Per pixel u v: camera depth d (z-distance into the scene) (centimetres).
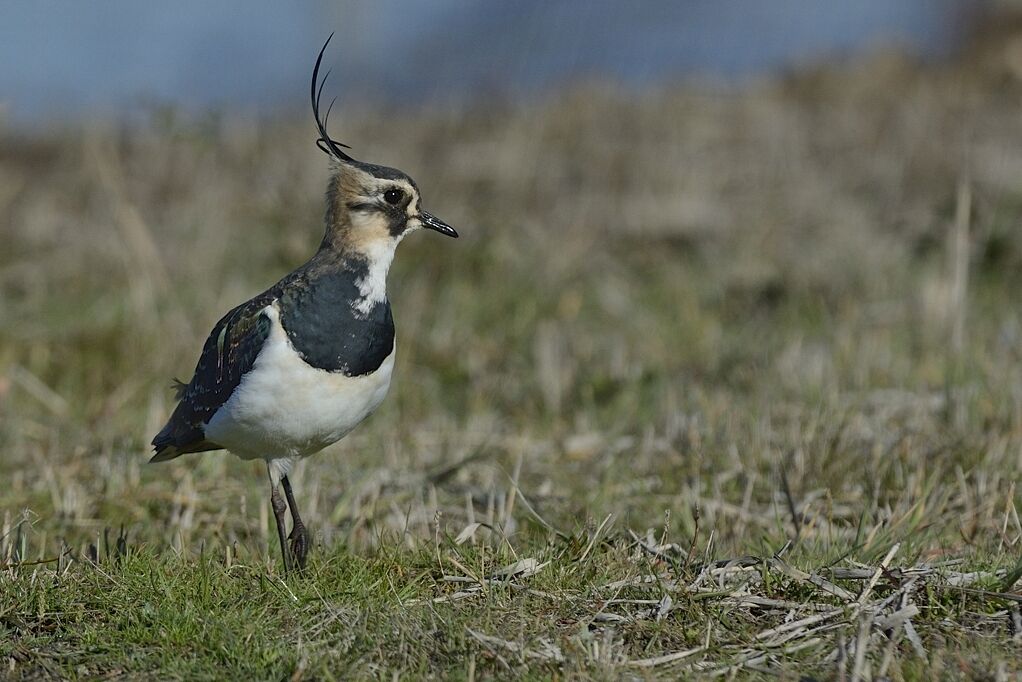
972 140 3597
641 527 1697
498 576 1423
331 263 1535
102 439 2044
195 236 3050
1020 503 1709
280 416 1495
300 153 3575
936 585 1367
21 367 2394
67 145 3838
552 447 2064
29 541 1655
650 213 3136
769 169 3500
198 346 2472
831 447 1850
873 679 1184
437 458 2000
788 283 2767
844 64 4425
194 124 3166
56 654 1301
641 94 4247
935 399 2073
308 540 1565
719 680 1225
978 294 2659
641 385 2308
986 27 4503
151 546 1562
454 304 2688
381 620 1327
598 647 1245
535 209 3250
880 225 3078
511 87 4372
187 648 1302
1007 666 1208
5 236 3150
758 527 1694
